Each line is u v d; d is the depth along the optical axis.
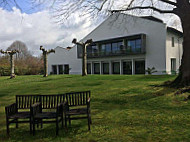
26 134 4.96
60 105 5.11
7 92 13.16
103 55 34.72
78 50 39.81
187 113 6.03
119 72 33.78
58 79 19.88
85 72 22.80
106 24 34.69
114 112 6.70
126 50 30.89
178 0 10.42
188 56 10.00
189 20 10.04
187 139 4.11
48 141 4.41
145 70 28.09
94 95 10.10
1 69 40.88
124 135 4.51
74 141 4.33
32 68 46.03
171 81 11.78
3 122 6.21
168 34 27.00
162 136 4.34
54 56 46.66
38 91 12.76
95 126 5.27
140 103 7.85
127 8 11.95
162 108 6.88
